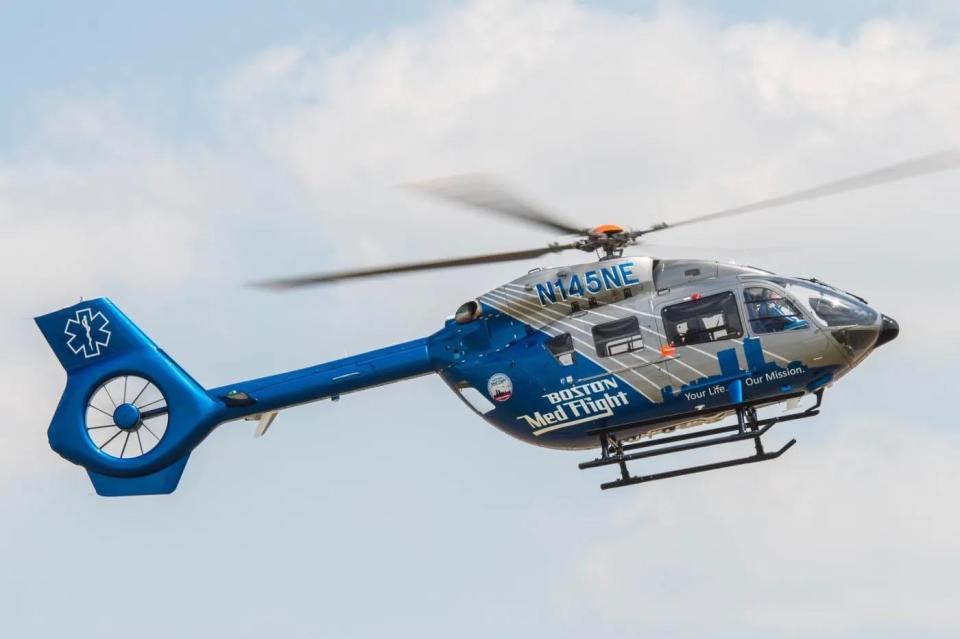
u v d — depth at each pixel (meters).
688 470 74.94
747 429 75.62
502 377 75.75
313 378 79.75
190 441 82.62
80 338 84.81
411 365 78.00
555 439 76.12
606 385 73.88
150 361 83.62
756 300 73.12
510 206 72.06
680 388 73.06
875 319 73.69
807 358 72.75
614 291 74.00
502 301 75.69
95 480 84.19
